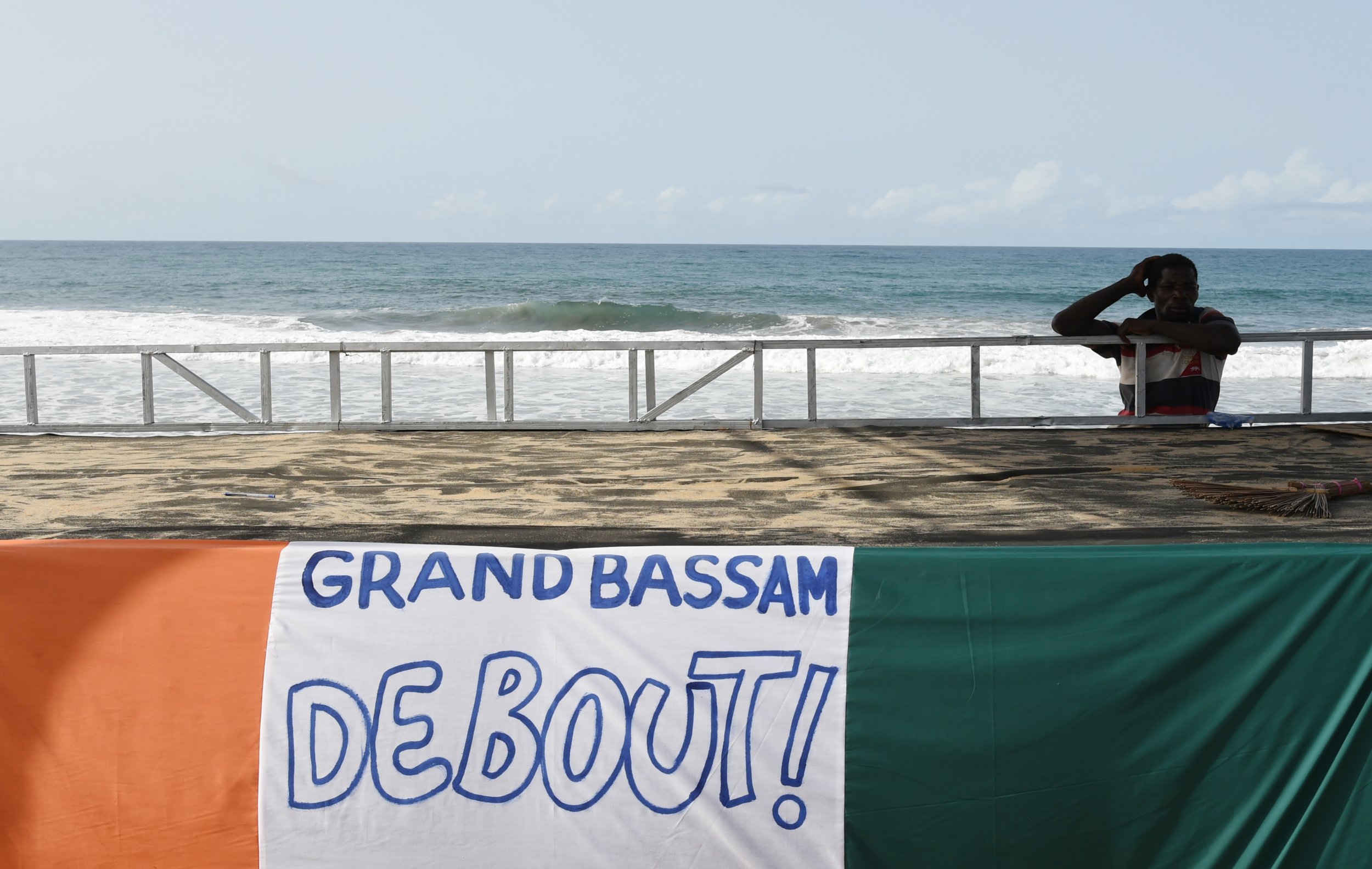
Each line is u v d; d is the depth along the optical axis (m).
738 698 2.82
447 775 2.81
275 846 2.79
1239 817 2.77
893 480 5.98
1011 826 2.78
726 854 2.80
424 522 4.90
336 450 7.08
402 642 2.84
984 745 2.79
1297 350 23.31
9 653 2.85
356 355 22.11
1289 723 2.77
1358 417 8.08
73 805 2.82
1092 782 2.78
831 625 2.84
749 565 2.88
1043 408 15.43
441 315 38.44
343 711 2.82
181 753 2.81
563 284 57.06
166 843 2.80
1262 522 4.82
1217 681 2.79
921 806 2.80
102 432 7.94
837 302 47.12
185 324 32.22
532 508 5.27
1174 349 8.06
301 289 52.84
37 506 5.24
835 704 2.82
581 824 2.81
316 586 2.86
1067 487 5.74
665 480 6.04
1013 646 2.80
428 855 2.80
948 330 34.38
